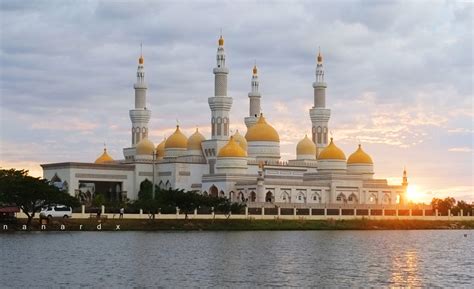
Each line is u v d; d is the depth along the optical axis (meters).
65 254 129.00
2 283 95.19
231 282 97.38
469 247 157.25
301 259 125.19
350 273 107.25
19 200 188.75
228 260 122.06
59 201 193.75
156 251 136.50
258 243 159.00
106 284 94.94
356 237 189.38
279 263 118.62
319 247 150.38
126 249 139.75
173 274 104.19
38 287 92.38
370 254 136.62
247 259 124.00
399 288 94.25
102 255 127.88
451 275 106.62
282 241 166.62
